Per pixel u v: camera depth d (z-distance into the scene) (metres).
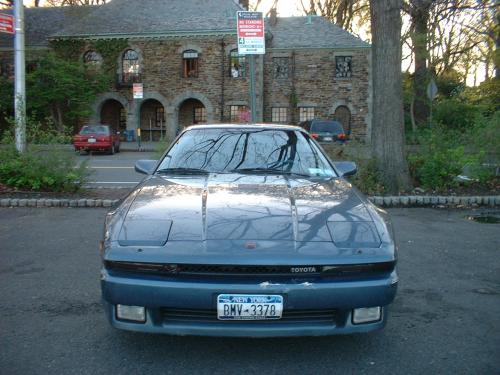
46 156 9.39
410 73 30.88
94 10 34.16
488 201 8.63
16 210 8.13
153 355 3.12
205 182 3.74
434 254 5.57
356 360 3.07
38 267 5.00
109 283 2.81
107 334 3.43
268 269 2.72
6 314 3.79
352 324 2.84
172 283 2.73
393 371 2.94
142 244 2.83
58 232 6.56
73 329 3.52
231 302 2.71
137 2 33.53
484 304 4.07
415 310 3.93
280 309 2.72
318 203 3.32
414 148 10.96
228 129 4.66
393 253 2.88
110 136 22.86
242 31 7.70
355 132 30.95
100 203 8.45
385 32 9.17
